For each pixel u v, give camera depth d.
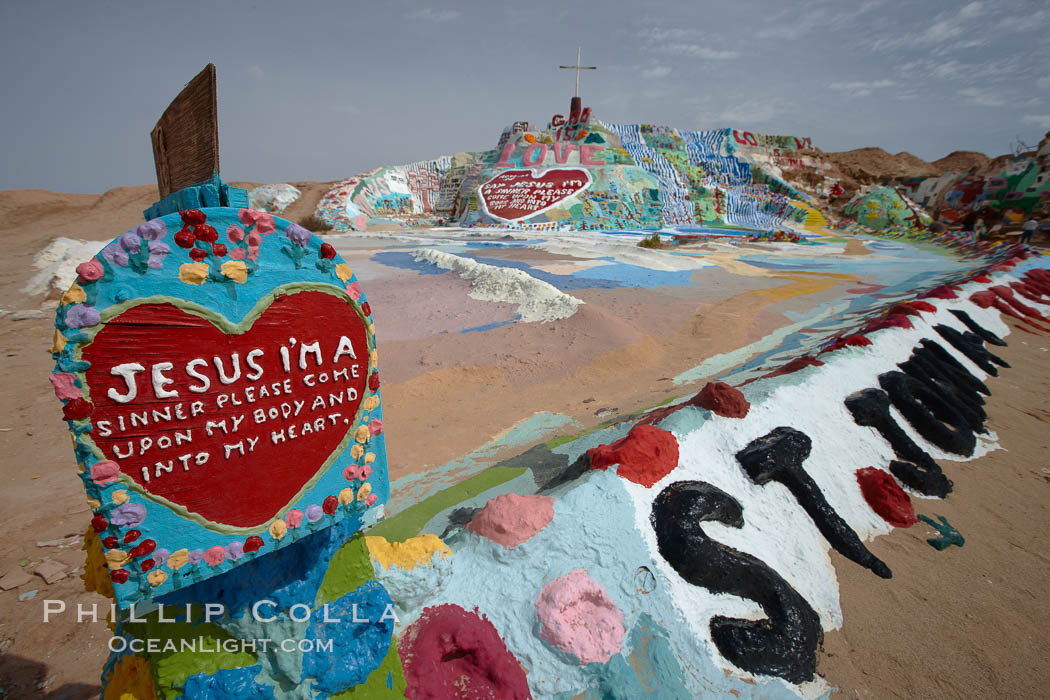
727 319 13.78
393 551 3.17
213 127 2.20
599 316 12.30
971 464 6.28
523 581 3.39
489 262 21.92
